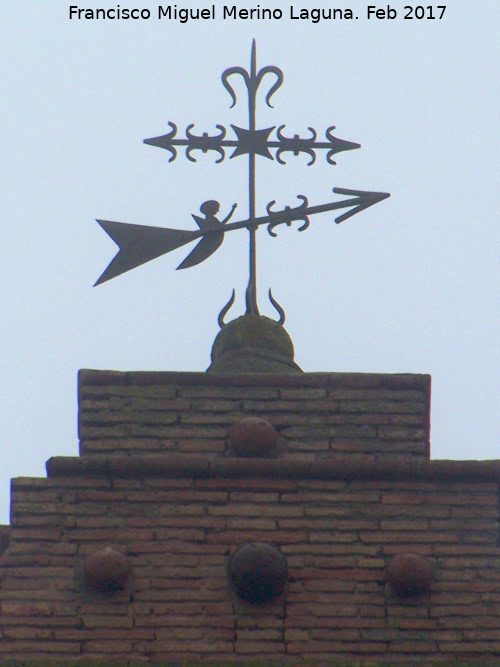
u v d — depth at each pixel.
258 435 36.12
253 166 41.69
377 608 34.03
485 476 35.56
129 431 36.88
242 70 42.53
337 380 37.47
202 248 41.00
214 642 33.50
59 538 34.50
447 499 35.41
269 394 37.31
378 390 37.44
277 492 35.28
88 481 35.12
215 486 35.25
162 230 41.12
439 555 34.75
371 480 35.53
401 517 35.19
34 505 34.75
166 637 33.47
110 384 37.22
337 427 37.09
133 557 34.41
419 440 37.06
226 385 37.34
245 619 33.75
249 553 33.62
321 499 35.28
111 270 40.75
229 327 40.16
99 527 34.69
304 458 36.69
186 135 41.88
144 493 35.09
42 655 33.06
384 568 34.56
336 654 33.53
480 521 35.19
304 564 34.53
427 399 37.53
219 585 34.12
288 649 33.53
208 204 41.38
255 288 40.81
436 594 34.25
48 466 35.06
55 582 33.94
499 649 33.62
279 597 34.06
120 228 41.06
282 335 40.03
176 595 33.94
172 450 36.72
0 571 34.00
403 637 33.72
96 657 33.12
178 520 34.88
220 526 34.88
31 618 33.44
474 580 34.44
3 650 33.06
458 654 33.56
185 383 37.28
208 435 36.91
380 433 37.09
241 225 41.25
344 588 34.28
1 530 35.03
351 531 34.97
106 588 33.78
